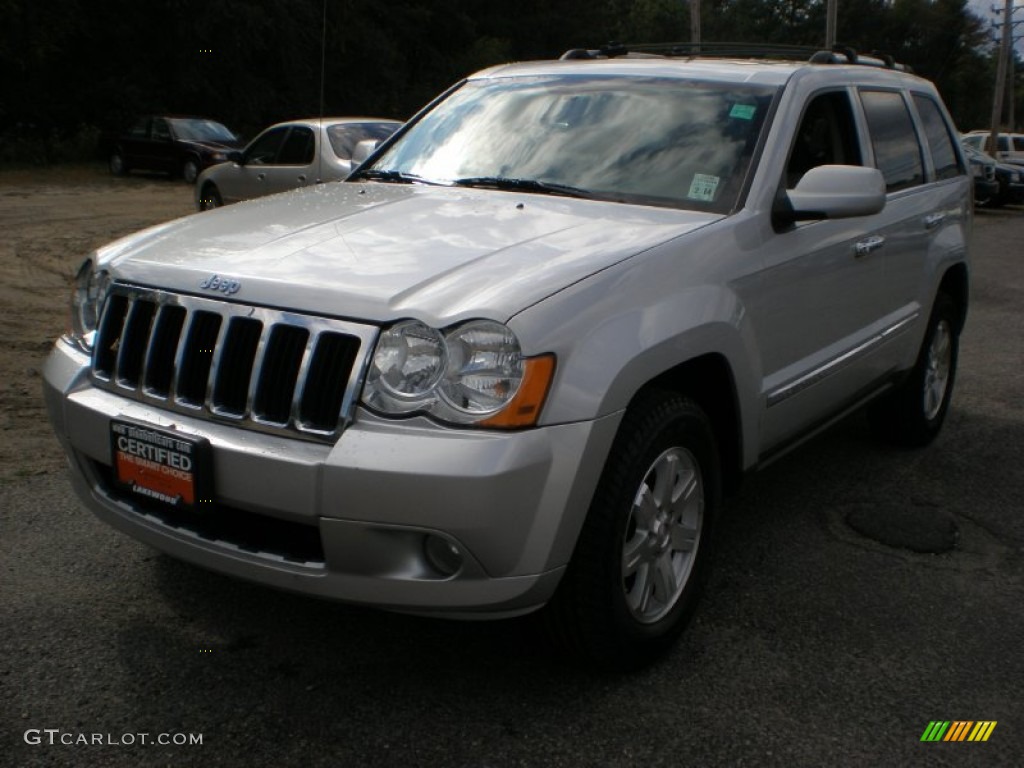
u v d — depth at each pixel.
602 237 3.09
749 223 3.40
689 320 2.97
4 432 4.97
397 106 37.06
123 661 2.99
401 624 3.28
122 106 28.47
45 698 2.79
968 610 3.51
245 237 3.19
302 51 32.56
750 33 63.78
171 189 20.03
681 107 3.85
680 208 3.46
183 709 2.76
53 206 16.25
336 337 2.64
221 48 29.64
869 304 4.30
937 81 67.56
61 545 3.74
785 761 2.63
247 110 31.12
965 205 5.43
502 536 2.52
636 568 2.97
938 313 5.13
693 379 3.31
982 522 4.33
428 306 2.60
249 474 2.63
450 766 2.56
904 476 4.89
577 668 3.03
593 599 2.78
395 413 2.55
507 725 2.75
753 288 3.34
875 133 4.51
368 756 2.59
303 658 3.05
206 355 2.82
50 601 3.32
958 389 6.63
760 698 2.92
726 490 3.54
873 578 3.75
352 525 2.53
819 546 4.03
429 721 2.75
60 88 28.73
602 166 3.71
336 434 2.58
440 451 2.47
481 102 4.29
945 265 5.07
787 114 3.77
